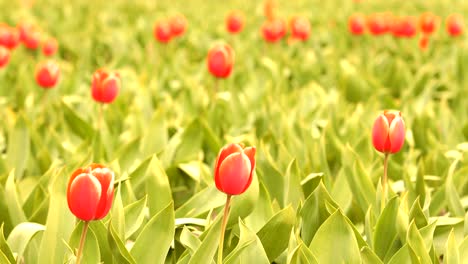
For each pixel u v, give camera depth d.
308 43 10.38
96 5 14.25
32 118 5.79
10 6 13.58
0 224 3.41
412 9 15.21
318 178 3.94
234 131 5.44
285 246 3.22
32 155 4.66
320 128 5.57
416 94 7.37
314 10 14.55
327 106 5.86
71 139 5.12
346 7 14.94
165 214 3.03
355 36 9.95
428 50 9.73
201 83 7.73
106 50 10.15
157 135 4.74
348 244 2.97
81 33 10.56
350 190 3.83
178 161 4.40
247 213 3.42
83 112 5.94
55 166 4.06
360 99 7.07
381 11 15.09
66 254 3.12
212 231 2.92
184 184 4.55
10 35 7.05
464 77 8.09
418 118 5.29
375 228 3.26
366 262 2.92
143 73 7.17
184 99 5.98
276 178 3.97
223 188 2.65
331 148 4.71
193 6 14.84
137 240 3.02
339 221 2.98
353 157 3.92
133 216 3.42
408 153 5.04
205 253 2.91
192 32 10.74
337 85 7.82
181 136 4.73
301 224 3.53
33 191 3.69
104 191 2.51
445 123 5.45
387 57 9.05
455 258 2.92
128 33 10.62
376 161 4.34
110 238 2.97
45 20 12.00
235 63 8.62
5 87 6.89
